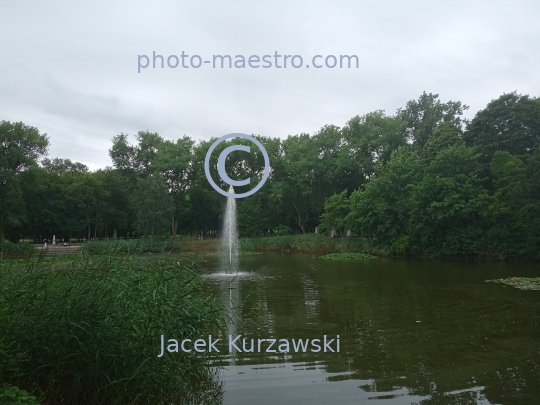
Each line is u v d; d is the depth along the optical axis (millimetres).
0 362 5074
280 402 6102
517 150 33750
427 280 18594
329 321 10797
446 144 35281
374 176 37406
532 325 10320
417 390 6453
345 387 6590
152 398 6008
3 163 35656
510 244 28688
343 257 31438
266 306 12719
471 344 8797
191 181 39344
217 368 7449
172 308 6387
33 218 44625
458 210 30422
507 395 6230
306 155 43062
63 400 5445
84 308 5617
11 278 6172
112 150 41750
